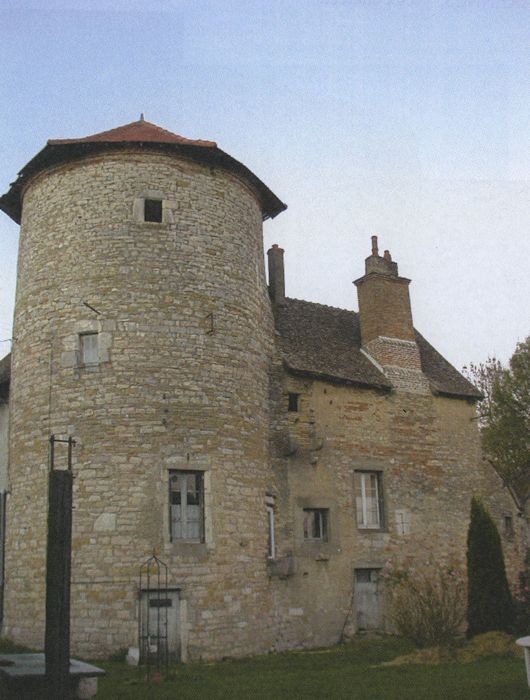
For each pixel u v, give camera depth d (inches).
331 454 661.9
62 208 594.6
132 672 450.0
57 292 576.7
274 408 639.1
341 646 598.9
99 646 497.0
